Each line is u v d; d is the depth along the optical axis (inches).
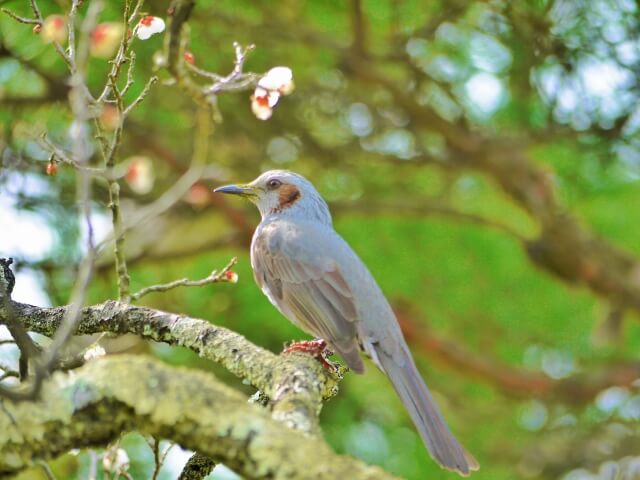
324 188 643.5
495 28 554.6
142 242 598.9
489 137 610.9
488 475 644.7
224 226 644.7
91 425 203.2
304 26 576.7
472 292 671.1
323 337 348.8
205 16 531.5
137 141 564.7
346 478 184.5
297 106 601.3
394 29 570.6
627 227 680.4
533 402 669.9
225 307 609.0
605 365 664.4
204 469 271.1
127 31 285.0
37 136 394.6
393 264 650.2
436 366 669.3
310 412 230.5
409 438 614.2
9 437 204.4
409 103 593.0
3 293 267.0
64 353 268.5
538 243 614.2
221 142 595.8
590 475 641.6
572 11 532.4
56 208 532.4
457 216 609.9
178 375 202.5
